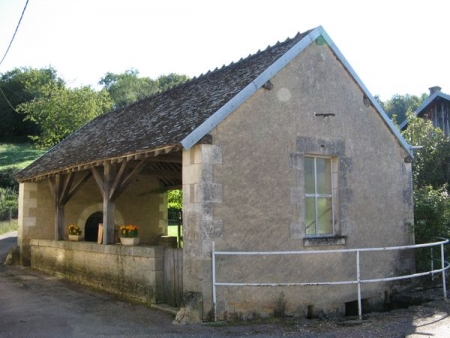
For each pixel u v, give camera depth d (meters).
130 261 9.05
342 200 9.33
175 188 13.73
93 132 13.79
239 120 8.00
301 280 8.48
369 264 9.59
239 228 7.80
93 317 7.59
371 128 10.07
